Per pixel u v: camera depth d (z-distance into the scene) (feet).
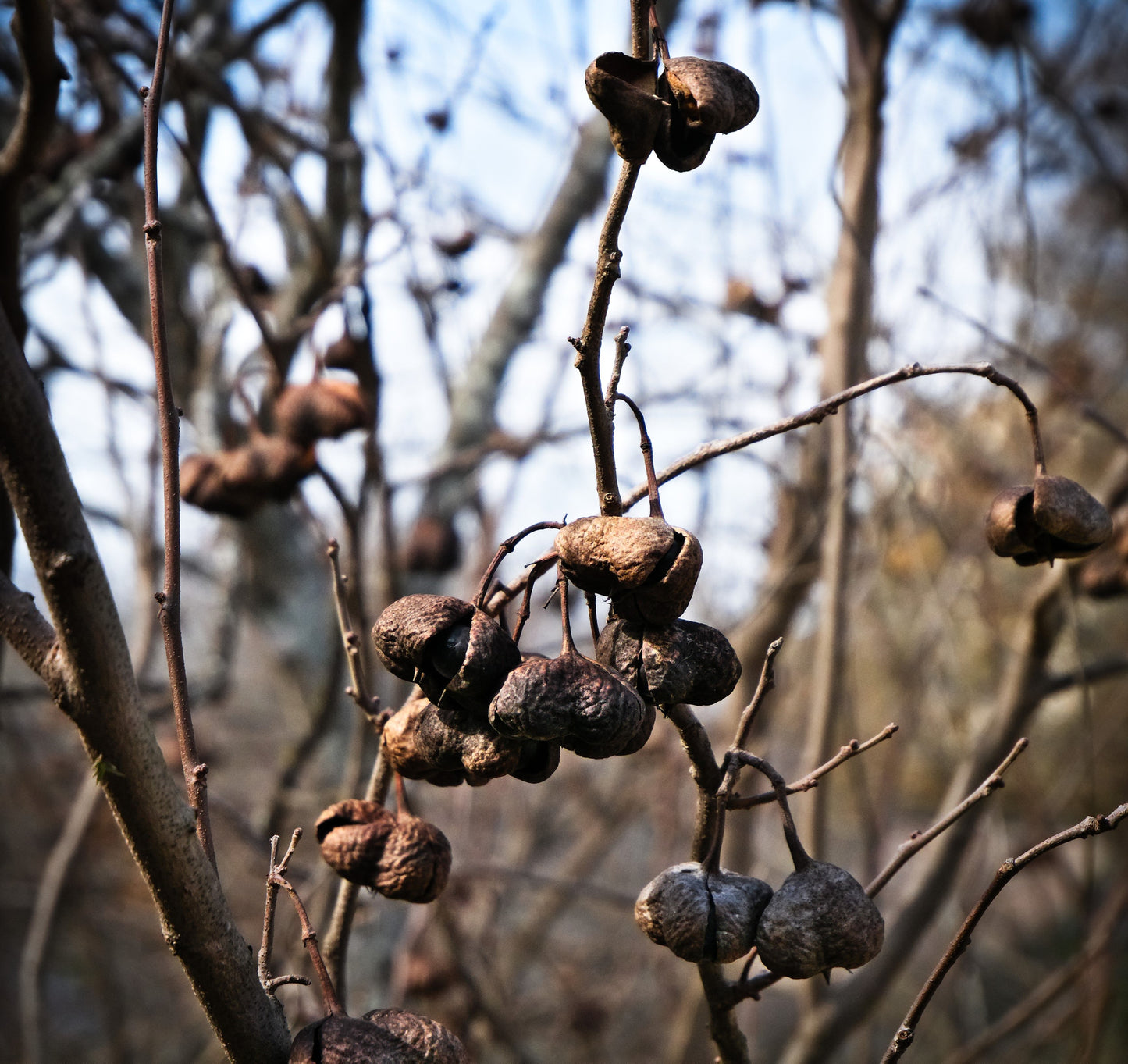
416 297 9.87
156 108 4.57
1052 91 11.34
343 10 9.45
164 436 4.48
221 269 11.97
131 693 3.69
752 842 12.05
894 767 13.44
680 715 4.27
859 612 12.91
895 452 10.03
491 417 12.83
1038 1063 15.01
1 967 18.95
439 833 4.55
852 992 10.73
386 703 13.03
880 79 9.28
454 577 14.66
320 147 10.08
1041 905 22.08
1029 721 10.44
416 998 11.18
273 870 4.37
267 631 13.64
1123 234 17.17
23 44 5.20
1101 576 8.86
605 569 3.77
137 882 17.95
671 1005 15.43
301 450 7.73
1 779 17.13
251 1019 4.00
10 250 5.74
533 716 3.73
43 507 3.45
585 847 16.65
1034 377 15.37
